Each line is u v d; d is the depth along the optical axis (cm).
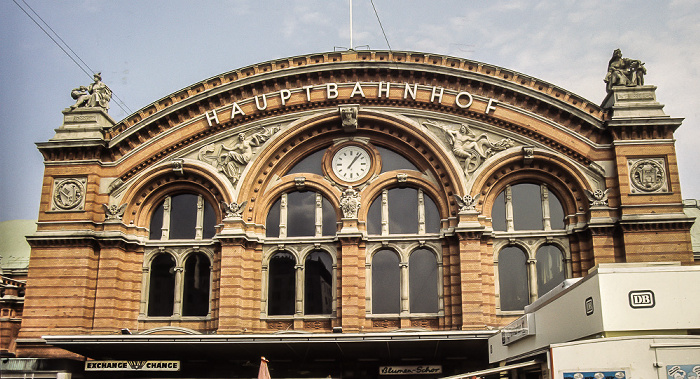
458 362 3712
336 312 3769
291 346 3341
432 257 3853
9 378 3566
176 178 4044
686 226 3622
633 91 3862
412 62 3994
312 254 3906
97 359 3738
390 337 3164
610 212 3728
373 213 3956
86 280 3794
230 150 4016
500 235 3822
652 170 3728
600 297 1894
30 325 3734
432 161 3941
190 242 3938
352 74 4038
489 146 3888
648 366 1739
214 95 4059
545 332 2295
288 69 4038
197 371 3834
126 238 3912
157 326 3847
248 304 3784
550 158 3847
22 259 5825
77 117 4084
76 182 3969
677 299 1886
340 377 3706
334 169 4006
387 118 3978
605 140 3841
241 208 3888
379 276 3841
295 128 4009
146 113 4075
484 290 3706
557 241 3803
